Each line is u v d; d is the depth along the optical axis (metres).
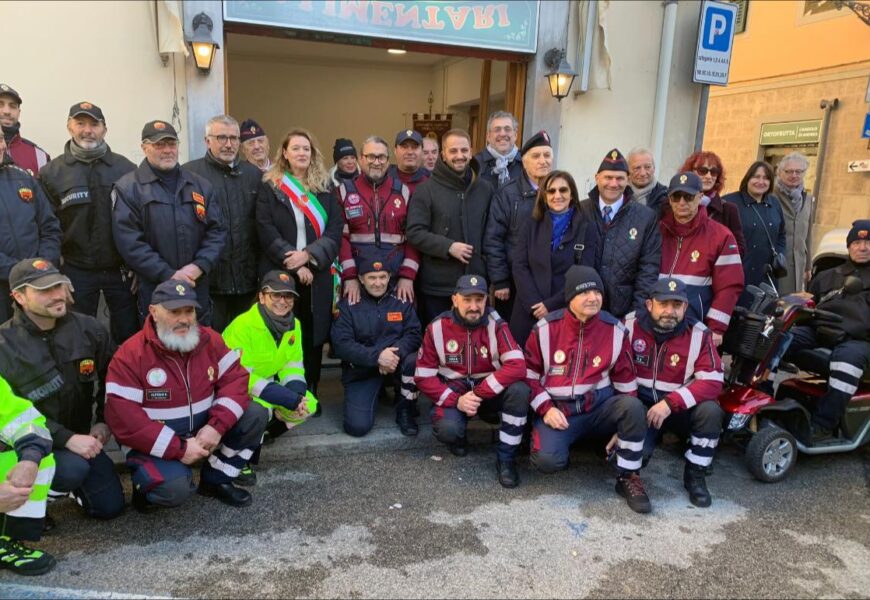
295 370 3.54
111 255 3.73
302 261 3.79
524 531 3.00
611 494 3.41
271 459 3.65
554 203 3.68
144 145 3.46
